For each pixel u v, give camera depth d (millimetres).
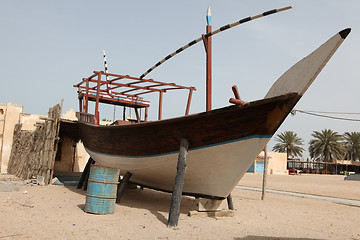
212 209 6980
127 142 7809
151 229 5266
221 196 6805
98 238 4527
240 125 5816
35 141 14016
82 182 11312
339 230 6316
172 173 7328
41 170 12148
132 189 11594
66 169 18516
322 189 18172
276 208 9250
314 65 5211
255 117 5645
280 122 5723
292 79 5648
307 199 12273
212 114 5809
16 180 13398
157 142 6961
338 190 17703
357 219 7949
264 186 11422
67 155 18672
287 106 5391
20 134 17734
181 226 5621
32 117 20203
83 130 10969
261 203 10305
